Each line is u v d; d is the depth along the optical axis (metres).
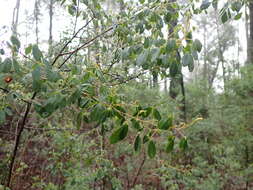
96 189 2.45
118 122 0.84
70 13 1.65
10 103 1.04
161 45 0.97
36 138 2.25
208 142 3.68
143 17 1.36
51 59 1.47
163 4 1.27
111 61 1.56
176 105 3.21
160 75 1.46
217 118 3.67
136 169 3.10
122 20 1.48
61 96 0.87
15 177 2.19
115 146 2.63
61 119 2.11
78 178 1.99
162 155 2.93
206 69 9.37
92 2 1.62
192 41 0.89
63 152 2.15
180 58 0.91
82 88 0.87
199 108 4.37
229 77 4.00
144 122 0.78
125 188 2.82
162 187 3.11
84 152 2.16
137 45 1.17
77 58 1.46
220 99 4.02
